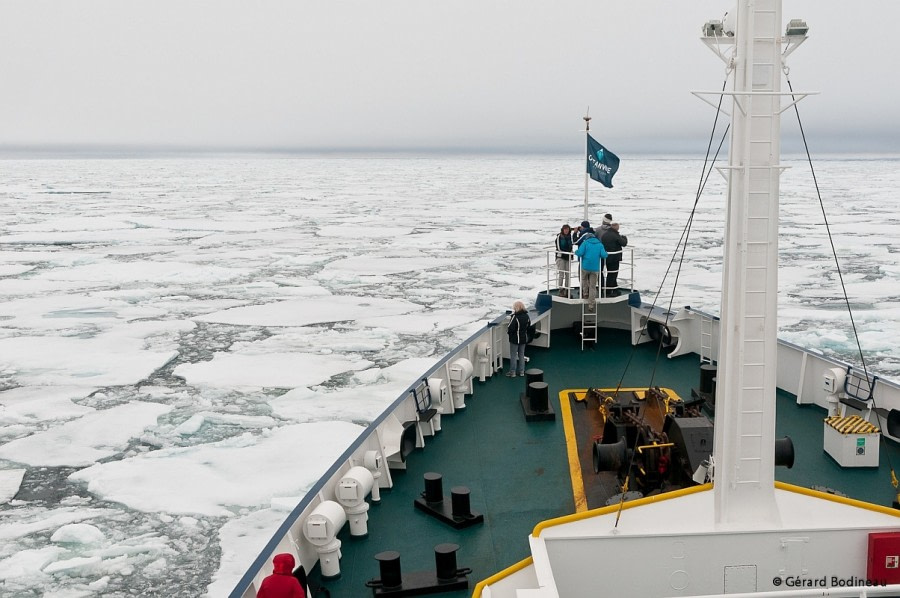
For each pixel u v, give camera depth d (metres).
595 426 8.66
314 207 93.00
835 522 4.87
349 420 18.17
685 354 11.11
